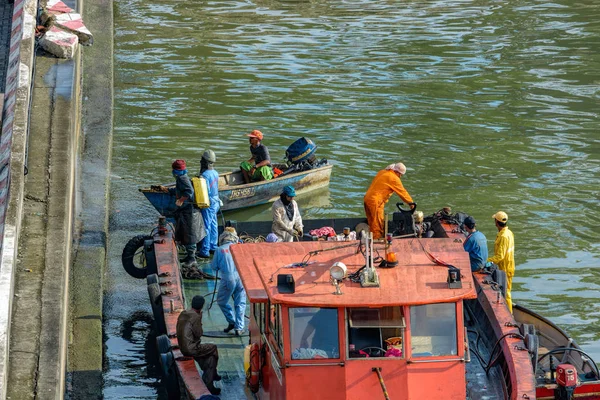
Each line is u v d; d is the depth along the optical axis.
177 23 144.00
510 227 76.88
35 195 56.16
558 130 99.44
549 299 64.50
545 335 54.53
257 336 46.72
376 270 41.50
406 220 63.12
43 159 61.12
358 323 39.72
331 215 80.25
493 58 124.69
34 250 49.91
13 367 40.34
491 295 53.38
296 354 39.84
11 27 78.12
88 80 108.69
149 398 51.69
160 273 56.25
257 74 118.75
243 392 48.66
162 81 116.06
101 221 74.06
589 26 140.12
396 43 132.62
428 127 100.25
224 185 82.06
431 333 40.19
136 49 129.50
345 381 39.88
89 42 88.50
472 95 110.44
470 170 89.25
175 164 64.19
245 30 139.75
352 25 142.38
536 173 88.50
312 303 39.22
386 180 62.53
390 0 158.12
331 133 98.50
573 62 122.69
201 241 67.81
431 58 125.06
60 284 47.03
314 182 85.00
